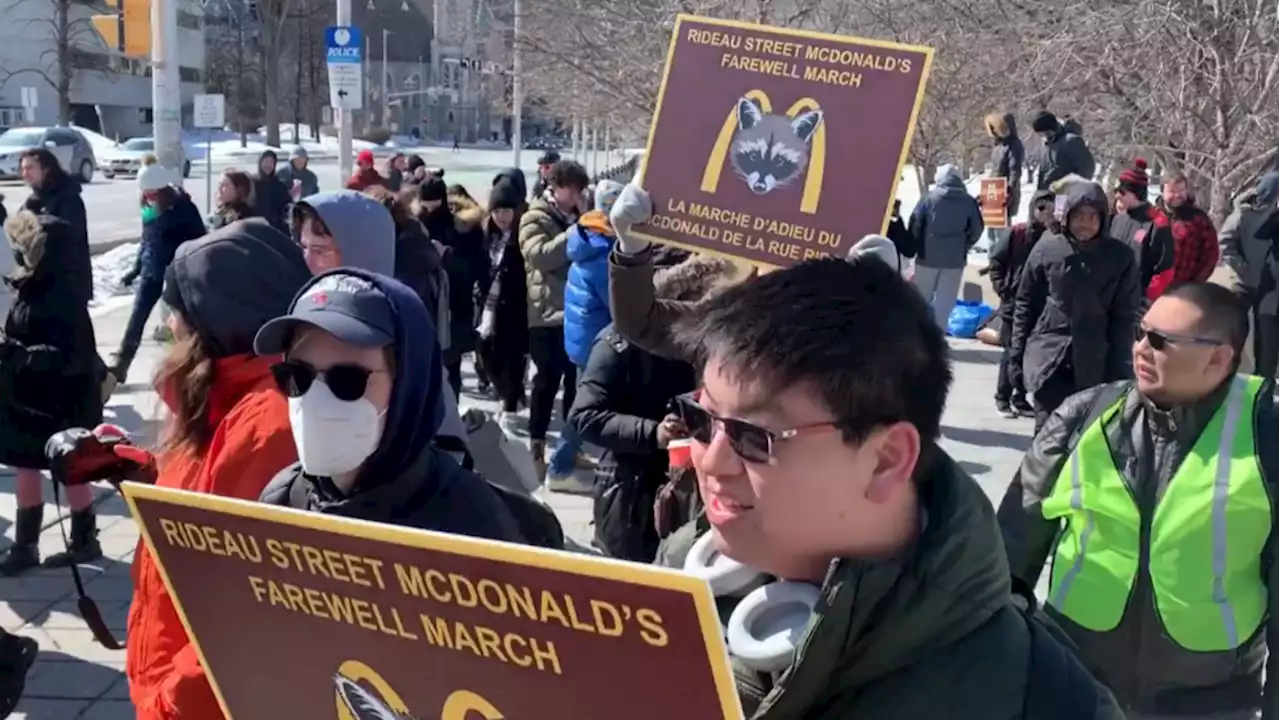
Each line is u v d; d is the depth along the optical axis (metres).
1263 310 7.98
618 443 3.78
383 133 69.38
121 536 5.75
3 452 5.08
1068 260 6.34
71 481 2.63
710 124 3.10
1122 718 1.28
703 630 1.06
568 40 15.38
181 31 65.44
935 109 14.23
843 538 1.26
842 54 3.01
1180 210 8.45
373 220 3.38
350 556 1.28
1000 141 13.86
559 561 1.11
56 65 62.00
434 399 2.10
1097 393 2.78
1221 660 2.62
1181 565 2.59
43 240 4.99
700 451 1.33
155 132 14.25
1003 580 1.29
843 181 2.99
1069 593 2.73
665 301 3.30
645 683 1.12
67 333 5.10
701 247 3.10
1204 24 9.52
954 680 1.23
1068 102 12.76
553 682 1.18
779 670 1.29
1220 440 2.59
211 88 69.62
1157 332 2.57
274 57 60.00
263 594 1.39
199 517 1.40
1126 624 2.66
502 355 7.95
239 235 2.53
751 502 1.29
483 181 37.50
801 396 1.23
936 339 1.30
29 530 5.23
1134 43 9.95
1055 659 1.28
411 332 2.02
